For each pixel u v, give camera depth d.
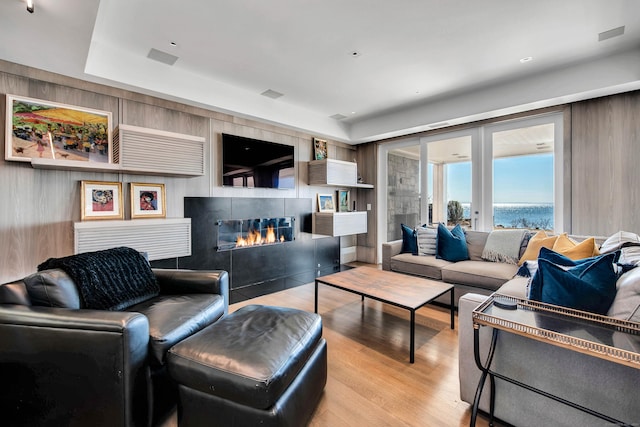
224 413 1.29
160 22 2.38
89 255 1.88
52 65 2.56
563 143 3.48
